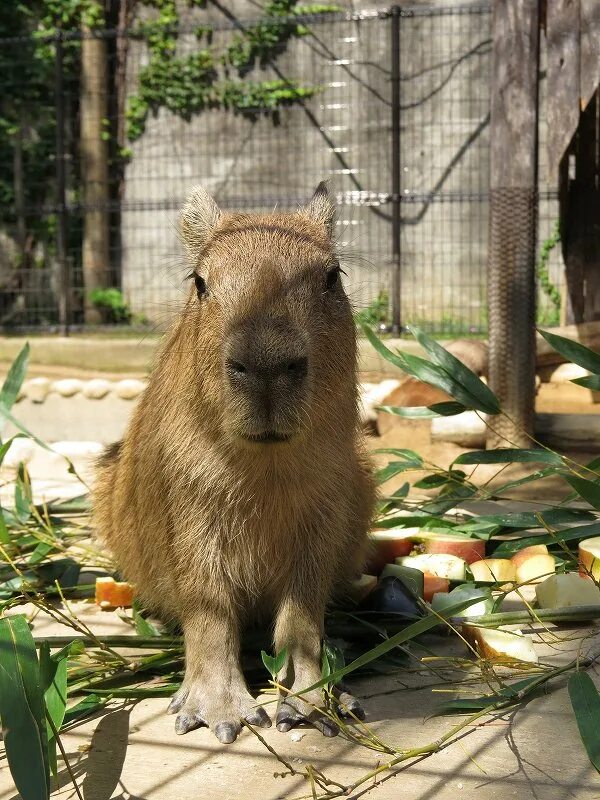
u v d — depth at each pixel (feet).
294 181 14.35
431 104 13.84
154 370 4.09
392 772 3.14
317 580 3.73
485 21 13.60
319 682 3.33
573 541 4.86
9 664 3.15
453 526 4.93
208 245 3.76
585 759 3.18
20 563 4.84
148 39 14.60
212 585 3.65
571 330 8.84
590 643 3.94
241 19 14.38
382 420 7.47
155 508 3.76
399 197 11.43
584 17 6.67
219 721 3.41
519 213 7.09
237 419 3.29
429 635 4.13
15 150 14.93
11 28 15.05
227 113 14.48
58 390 10.12
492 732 3.34
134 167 14.78
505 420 7.18
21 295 15.11
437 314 13.74
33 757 2.98
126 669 3.76
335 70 14.11
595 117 9.11
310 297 3.52
